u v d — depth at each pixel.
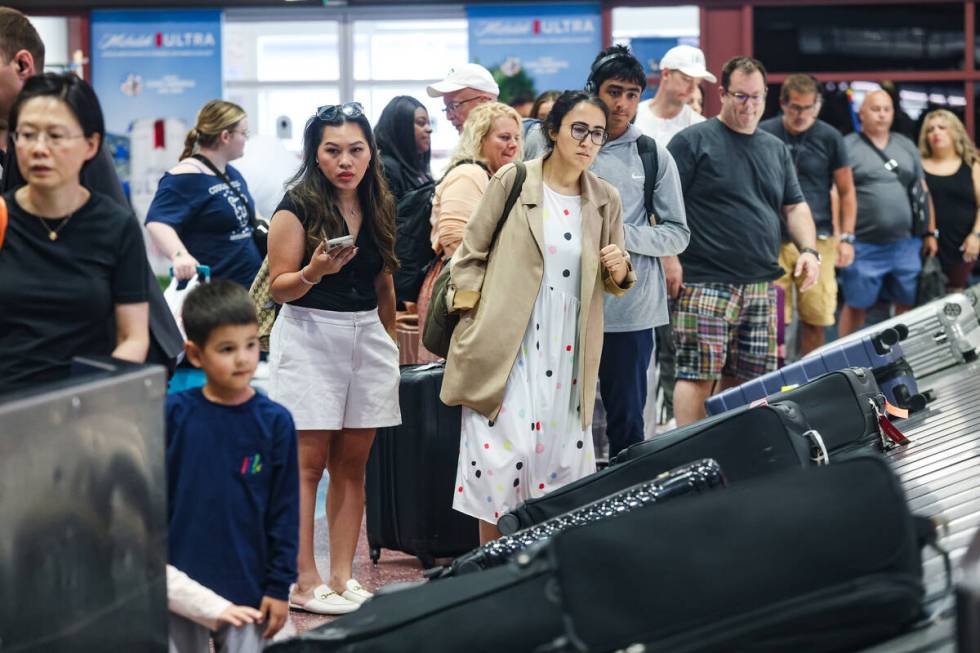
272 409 4.22
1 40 4.45
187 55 18.22
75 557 3.28
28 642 3.15
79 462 3.28
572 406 5.94
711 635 3.12
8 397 3.13
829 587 3.20
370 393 6.11
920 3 18.11
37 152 3.80
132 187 18.33
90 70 18.25
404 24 18.20
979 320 8.23
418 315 7.72
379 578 6.86
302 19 18.25
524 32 18.02
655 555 3.22
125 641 3.46
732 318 8.35
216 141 8.15
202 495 4.10
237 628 4.05
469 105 8.84
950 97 18.27
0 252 3.89
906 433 6.38
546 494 5.30
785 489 3.30
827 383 5.94
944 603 3.37
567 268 5.91
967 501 4.67
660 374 9.80
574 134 5.82
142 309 4.06
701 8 18.05
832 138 11.37
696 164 8.34
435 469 6.89
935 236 13.33
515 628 3.66
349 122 5.83
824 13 18.17
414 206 8.26
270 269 5.95
